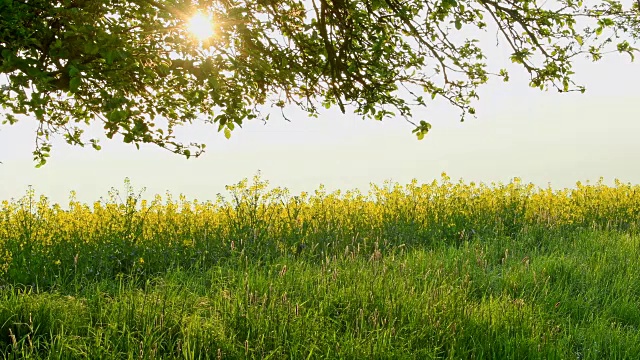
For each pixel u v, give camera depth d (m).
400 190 11.18
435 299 5.23
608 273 7.26
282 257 7.29
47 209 9.03
